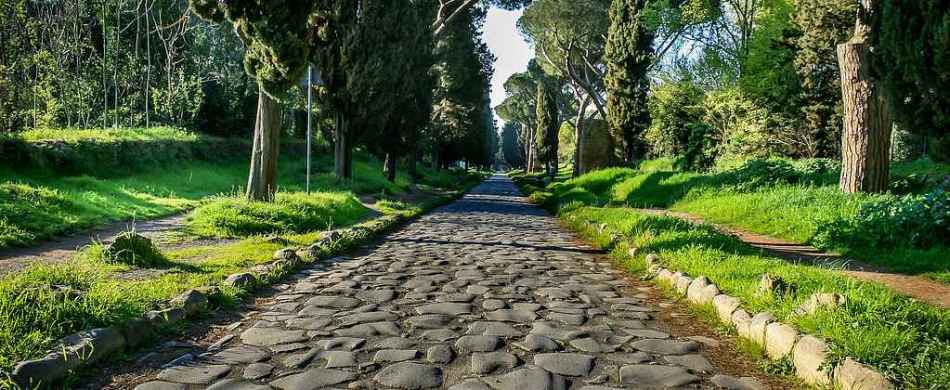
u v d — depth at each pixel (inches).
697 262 266.1
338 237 386.9
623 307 218.7
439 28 1170.6
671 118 1374.3
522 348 162.4
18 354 131.6
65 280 201.0
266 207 469.1
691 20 1082.1
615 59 1249.4
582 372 143.6
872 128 448.5
